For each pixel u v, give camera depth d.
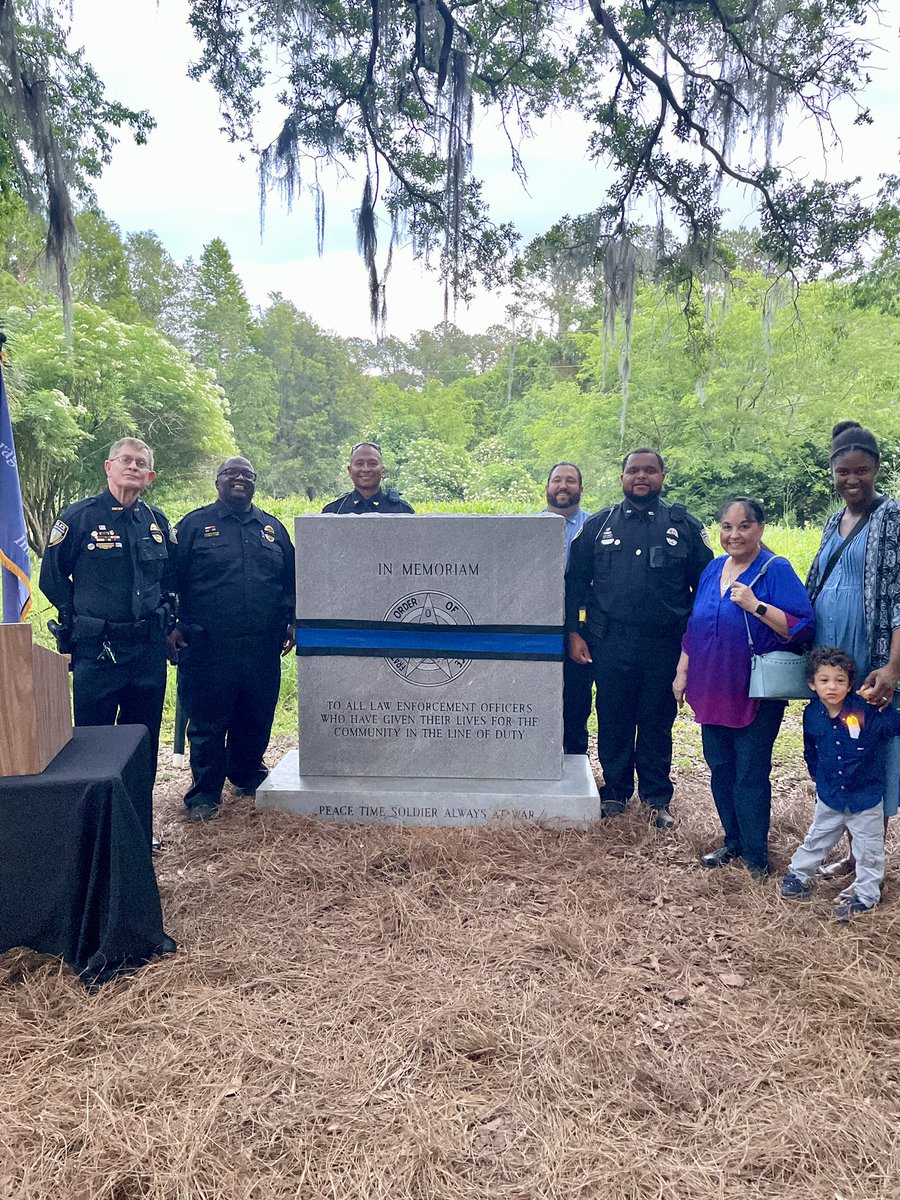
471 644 4.59
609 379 22.16
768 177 7.61
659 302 9.30
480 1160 2.22
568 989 2.97
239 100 8.74
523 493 22.92
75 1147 2.25
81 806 2.89
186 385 22.05
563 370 36.41
